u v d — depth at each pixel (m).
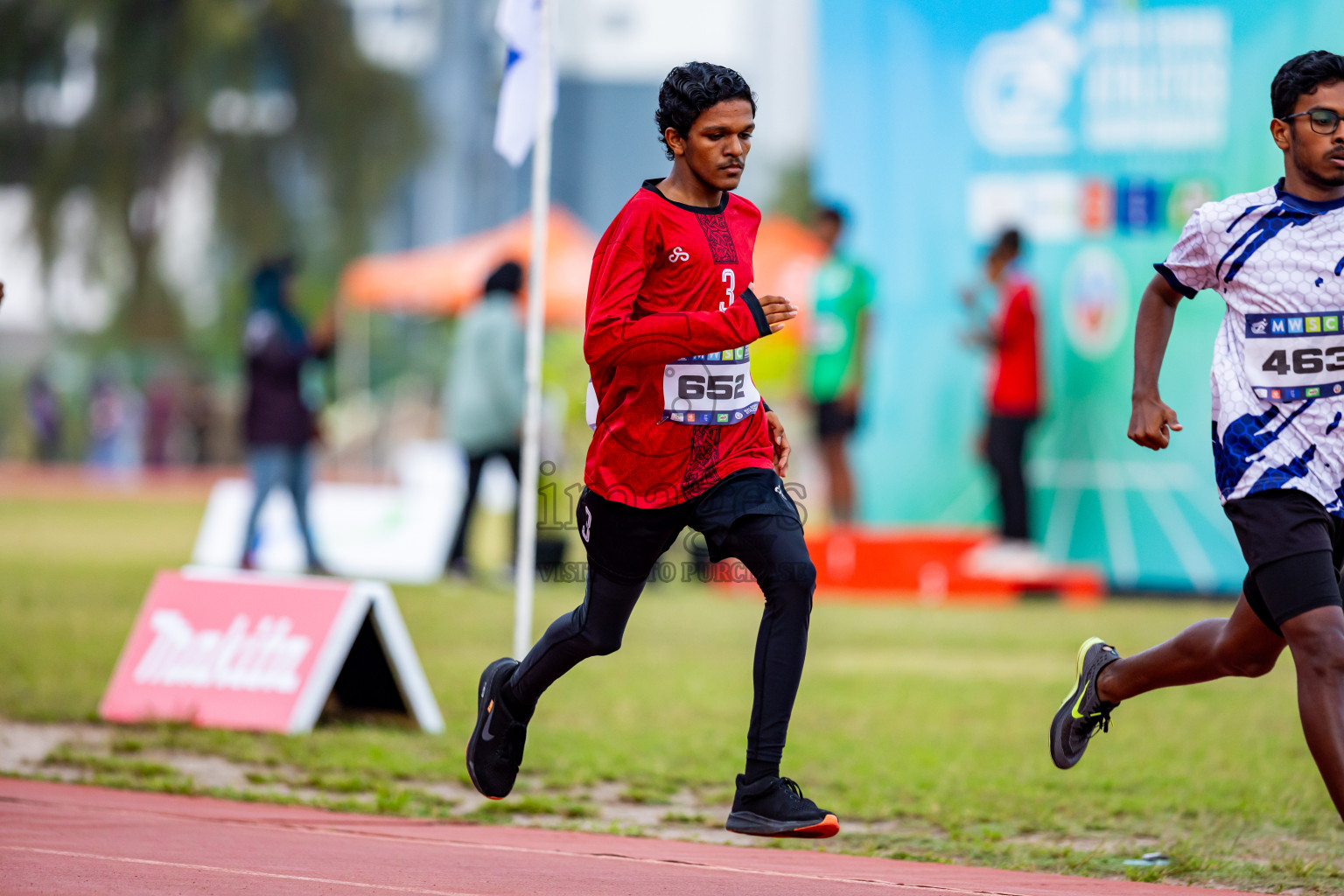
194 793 18.62
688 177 13.55
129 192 124.75
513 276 44.94
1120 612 41.03
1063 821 17.98
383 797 18.41
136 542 58.22
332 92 126.31
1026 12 45.56
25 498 88.38
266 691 23.11
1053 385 45.56
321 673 22.92
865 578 46.12
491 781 15.07
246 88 123.88
